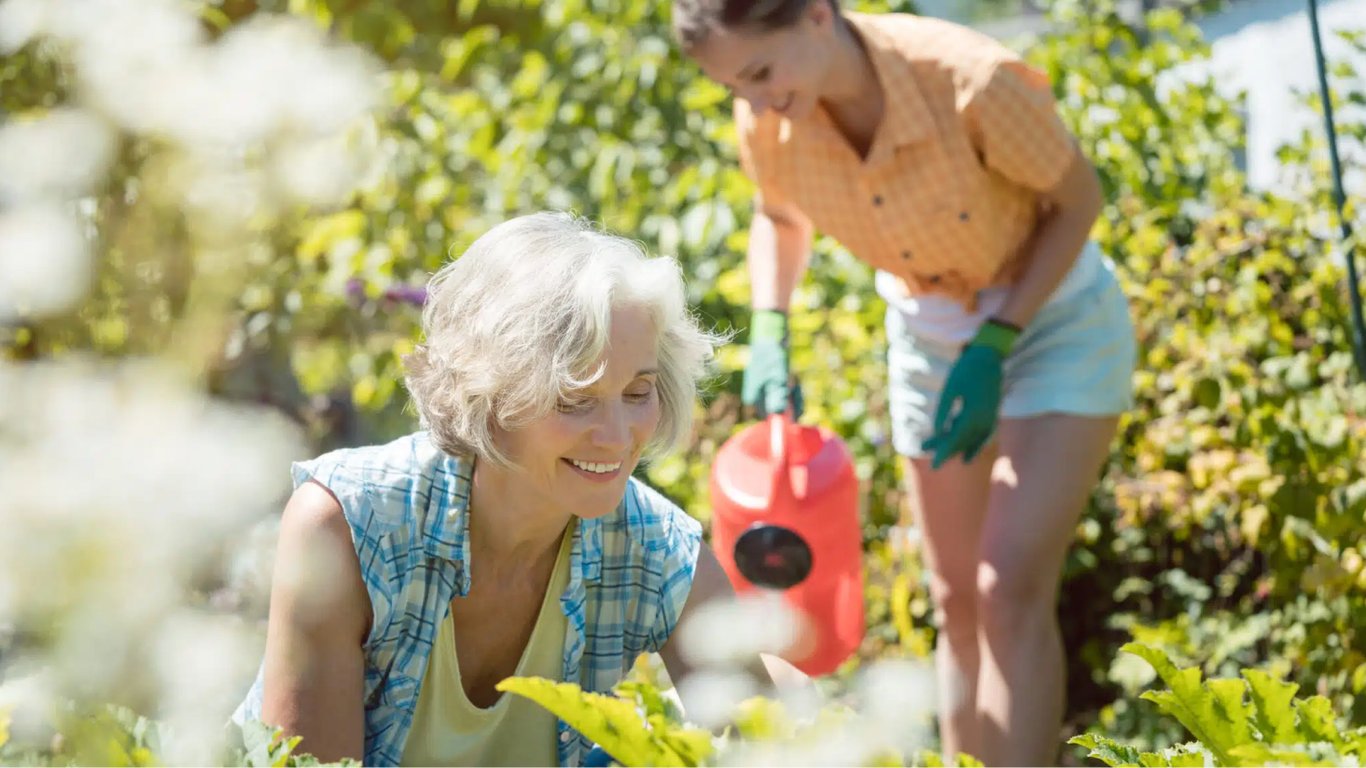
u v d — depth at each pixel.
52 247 0.81
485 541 1.48
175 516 0.66
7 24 1.06
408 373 1.46
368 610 1.46
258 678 1.49
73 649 0.67
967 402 2.25
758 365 2.51
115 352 1.27
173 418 0.70
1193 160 3.71
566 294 1.33
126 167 1.11
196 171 0.98
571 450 1.36
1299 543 2.62
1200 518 2.86
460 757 1.53
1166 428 2.97
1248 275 2.92
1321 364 2.82
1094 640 3.18
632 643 1.60
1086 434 2.31
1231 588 3.00
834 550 2.30
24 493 0.65
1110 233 3.36
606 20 4.00
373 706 1.50
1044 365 2.35
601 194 3.61
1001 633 2.24
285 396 3.36
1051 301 2.34
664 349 1.43
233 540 0.72
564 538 1.53
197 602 1.25
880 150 2.24
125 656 0.68
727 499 2.35
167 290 1.26
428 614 1.46
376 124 3.45
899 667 0.87
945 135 2.21
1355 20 4.45
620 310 1.35
